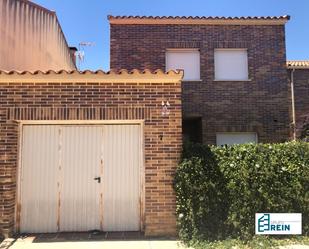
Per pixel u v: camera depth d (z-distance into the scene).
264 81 15.41
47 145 9.62
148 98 9.39
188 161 9.01
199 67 15.44
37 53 14.36
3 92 9.25
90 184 9.62
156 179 9.24
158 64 15.33
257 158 9.17
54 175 9.59
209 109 15.13
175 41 15.43
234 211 8.90
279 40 15.67
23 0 13.23
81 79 9.30
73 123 9.58
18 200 9.44
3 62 11.79
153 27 15.51
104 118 9.31
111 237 9.05
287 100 15.38
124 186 9.64
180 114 9.40
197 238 8.72
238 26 15.64
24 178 9.52
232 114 15.16
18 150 9.46
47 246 8.38
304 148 9.29
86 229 9.55
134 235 9.21
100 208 9.59
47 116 9.26
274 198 9.02
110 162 9.67
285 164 9.20
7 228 8.97
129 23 15.45
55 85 9.32
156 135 9.33
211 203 8.89
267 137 15.12
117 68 15.23
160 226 9.15
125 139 9.72
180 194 8.93
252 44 15.57
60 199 9.55
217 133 15.12
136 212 9.60
